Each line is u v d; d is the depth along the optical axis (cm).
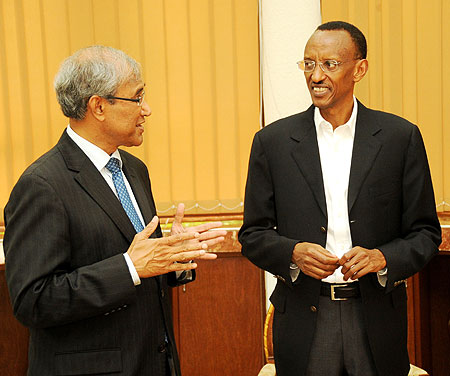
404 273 187
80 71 164
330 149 199
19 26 302
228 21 305
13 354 328
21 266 154
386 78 300
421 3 295
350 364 193
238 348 316
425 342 321
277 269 192
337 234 195
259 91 308
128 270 157
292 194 196
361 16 299
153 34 305
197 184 311
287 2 283
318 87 190
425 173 196
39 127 306
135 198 186
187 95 308
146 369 170
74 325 163
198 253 158
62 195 160
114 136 171
